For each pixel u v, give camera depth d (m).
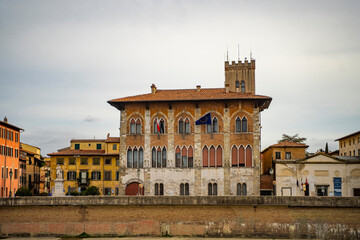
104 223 56.69
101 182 98.94
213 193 76.31
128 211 56.62
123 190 78.69
